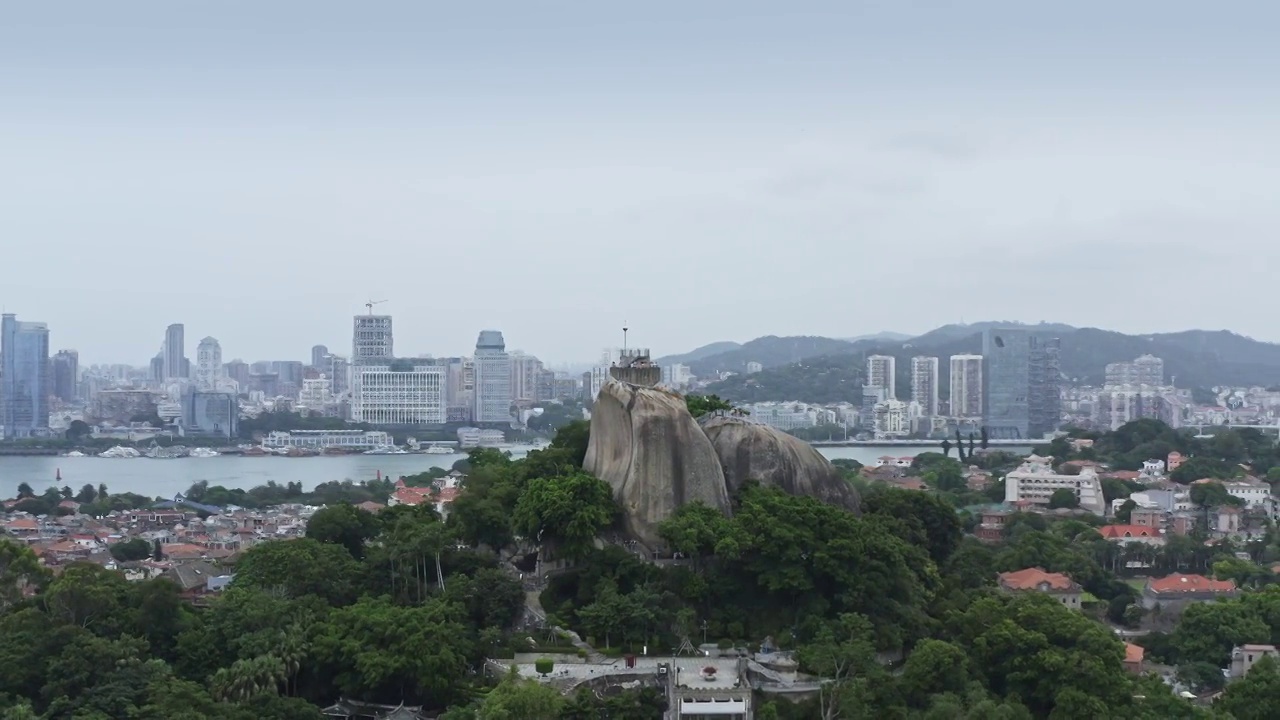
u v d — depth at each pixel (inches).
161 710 7677.2
